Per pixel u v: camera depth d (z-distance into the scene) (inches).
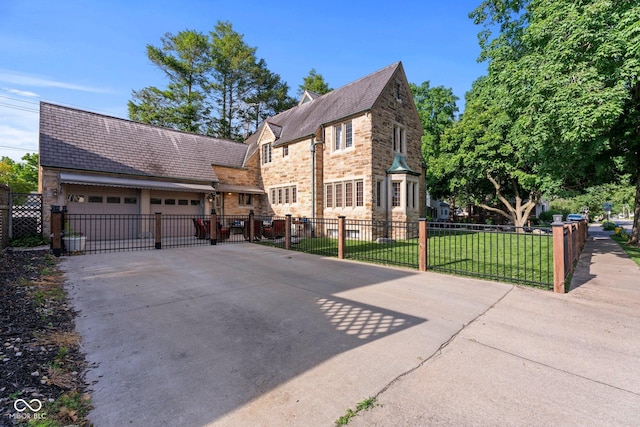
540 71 338.6
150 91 1046.4
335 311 181.5
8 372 107.2
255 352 129.4
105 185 508.1
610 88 291.3
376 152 603.5
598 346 134.6
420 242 301.0
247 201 811.4
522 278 262.4
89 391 100.1
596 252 438.9
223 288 233.0
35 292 206.8
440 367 116.8
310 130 689.0
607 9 300.0
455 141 935.0
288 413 89.1
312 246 476.7
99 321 163.3
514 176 832.9
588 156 425.1
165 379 108.0
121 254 387.5
